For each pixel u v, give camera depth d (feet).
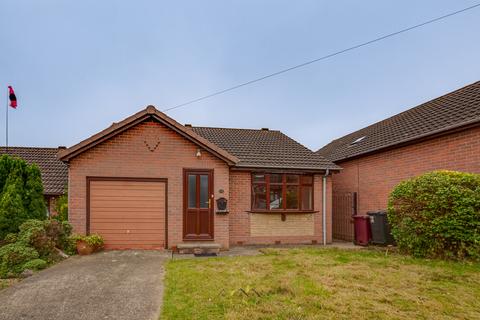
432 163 34.99
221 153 37.06
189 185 36.96
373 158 44.70
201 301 17.30
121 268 25.64
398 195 29.76
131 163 35.83
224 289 19.25
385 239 36.17
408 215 28.96
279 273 23.08
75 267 26.02
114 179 35.42
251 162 41.86
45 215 33.53
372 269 23.89
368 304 16.67
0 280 22.89
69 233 32.35
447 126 32.68
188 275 22.65
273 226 42.24
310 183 44.11
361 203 46.85
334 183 53.72
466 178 25.99
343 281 20.76
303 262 26.55
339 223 51.47
